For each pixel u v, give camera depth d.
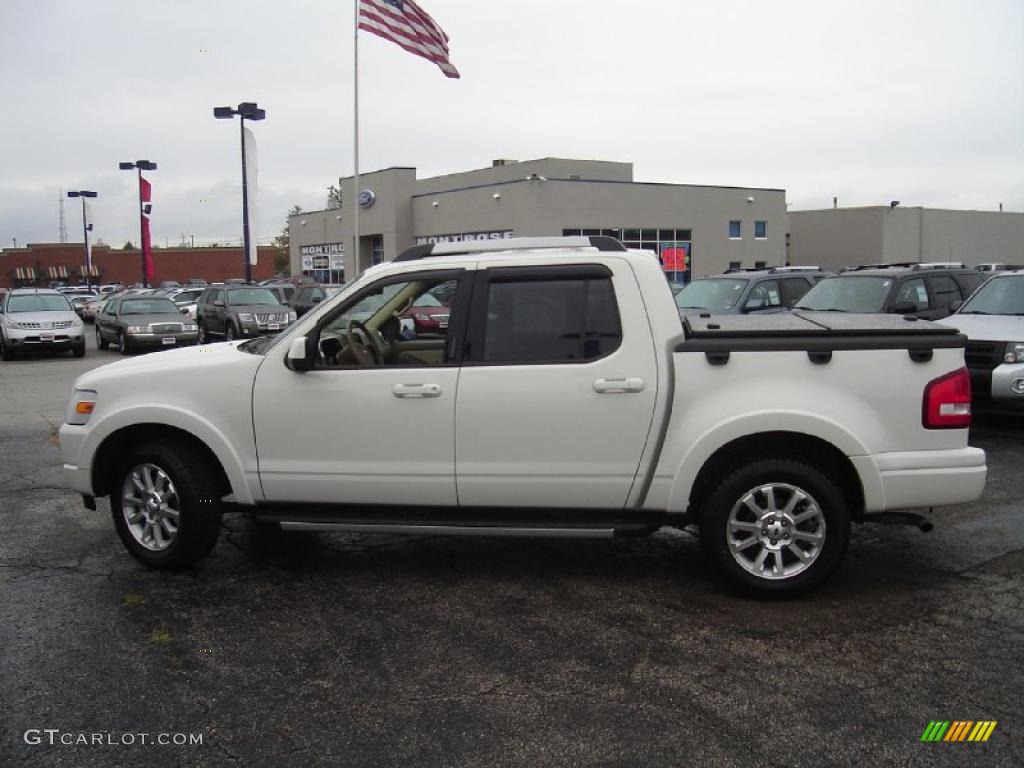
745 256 46.69
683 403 4.71
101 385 5.41
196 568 5.56
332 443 5.04
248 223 31.05
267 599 5.02
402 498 5.03
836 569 4.78
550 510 4.94
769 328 4.94
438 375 4.90
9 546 6.04
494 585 5.20
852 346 4.66
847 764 3.27
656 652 4.23
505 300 4.91
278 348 5.11
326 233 55.00
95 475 5.48
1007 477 7.52
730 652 4.22
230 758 3.37
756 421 4.62
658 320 4.77
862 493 4.70
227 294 24.92
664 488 4.78
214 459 5.36
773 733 3.49
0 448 9.66
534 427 4.82
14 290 23.72
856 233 53.06
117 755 3.40
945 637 4.34
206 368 5.22
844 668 4.03
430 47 22.27
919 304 12.30
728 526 4.80
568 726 3.57
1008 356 8.76
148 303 24.56
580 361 4.80
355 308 5.33
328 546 6.01
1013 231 58.59
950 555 5.58
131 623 4.68
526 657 4.21
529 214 39.91
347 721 3.63
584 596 4.99
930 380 4.67
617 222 42.12
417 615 4.75
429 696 3.84
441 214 45.34
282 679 4.02
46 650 4.34
